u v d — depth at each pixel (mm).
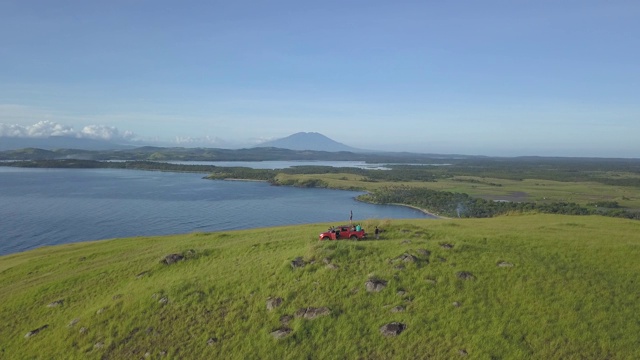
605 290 32344
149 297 38125
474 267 36500
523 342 27422
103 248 65938
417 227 54000
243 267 42312
